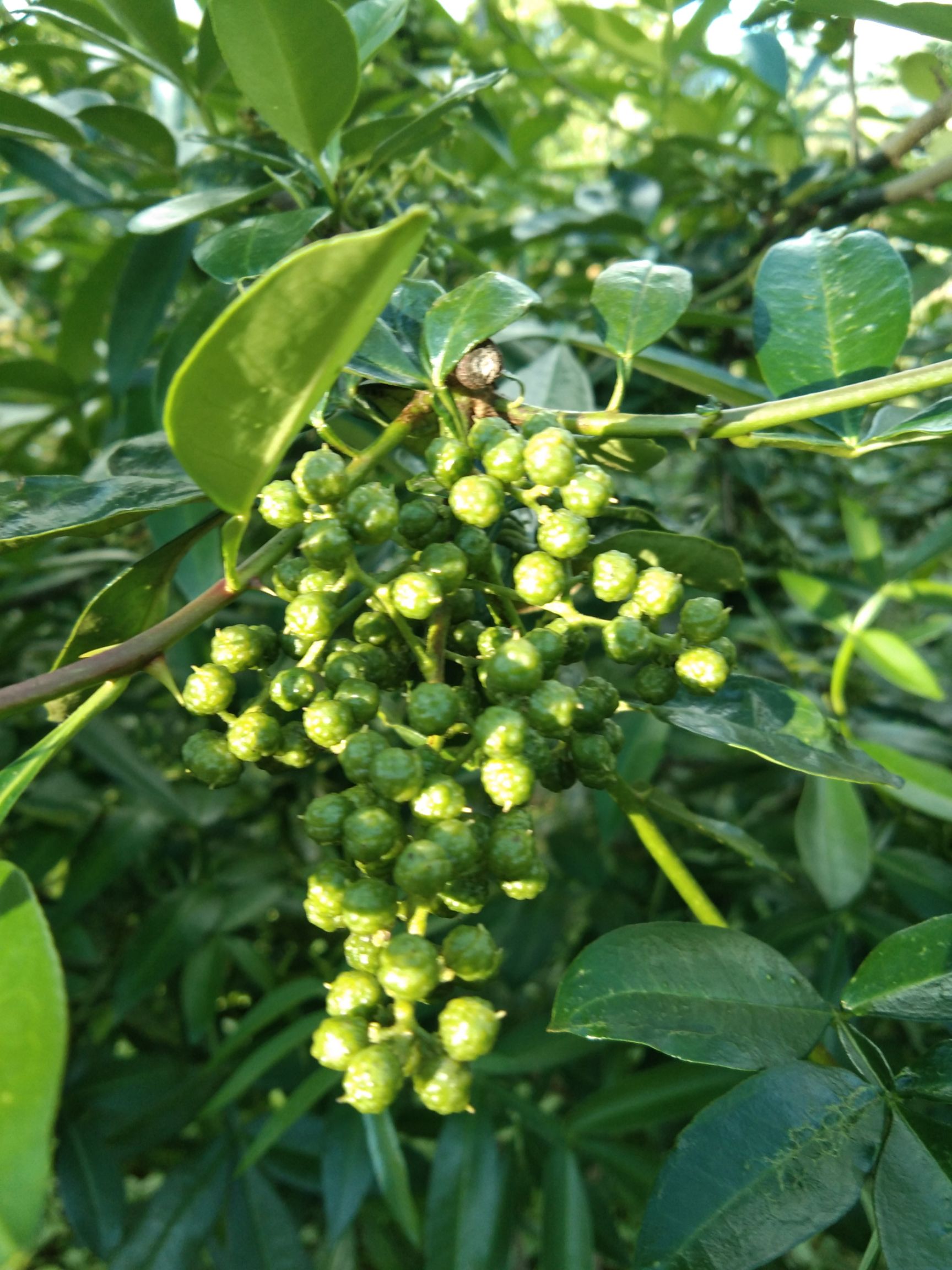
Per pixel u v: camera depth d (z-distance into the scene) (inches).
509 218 13.6
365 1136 7.3
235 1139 8.3
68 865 8.8
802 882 9.1
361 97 8.3
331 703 3.6
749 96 12.2
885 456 13.4
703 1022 3.7
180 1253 7.7
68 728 3.4
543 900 9.2
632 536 4.7
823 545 13.2
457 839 3.3
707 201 10.5
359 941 3.4
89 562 9.5
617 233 9.4
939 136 10.1
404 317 4.9
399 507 4.1
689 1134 3.4
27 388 9.2
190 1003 8.4
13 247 12.6
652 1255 3.2
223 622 8.9
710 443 9.7
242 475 3.1
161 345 9.7
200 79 6.8
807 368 4.8
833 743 4.2
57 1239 11.7
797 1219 3.2
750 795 9.7
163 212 5.5
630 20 10.9
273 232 4.7
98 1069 8.7
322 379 2.9
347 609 3.8
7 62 7.2
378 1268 8.6
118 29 7.2
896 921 7.5
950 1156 3.4
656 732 7.8
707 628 4.0
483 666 3.7
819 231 5.2
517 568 3.9
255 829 11.5
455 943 3.2
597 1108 6.8
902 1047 7.8
